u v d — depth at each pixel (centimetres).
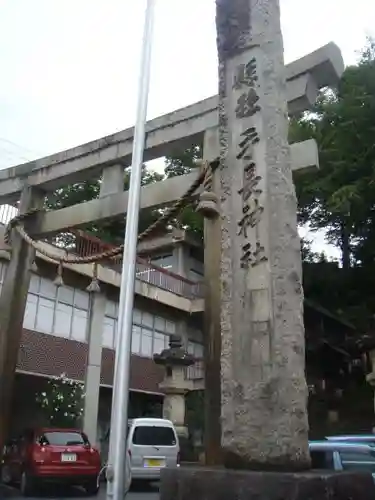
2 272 1647
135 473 1362
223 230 516
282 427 425
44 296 1872
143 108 610
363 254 2362
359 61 2245
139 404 2323
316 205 2372
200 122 859
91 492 1286
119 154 954
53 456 1232
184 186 866
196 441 1989
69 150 1038
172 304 2364
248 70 559
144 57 639
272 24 573
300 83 736
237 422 442
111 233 2466
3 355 1009
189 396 2083
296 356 447
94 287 994
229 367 464
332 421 2150
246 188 512
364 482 414
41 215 1038
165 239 2670
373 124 2072
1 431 986
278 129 525
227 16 596
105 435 2133
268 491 373
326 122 2277
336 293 2461
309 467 423
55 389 1819
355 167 2098
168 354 1683
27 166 1097
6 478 1348
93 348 2019
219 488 391
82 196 2358
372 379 1608
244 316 470
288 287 467
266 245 481
